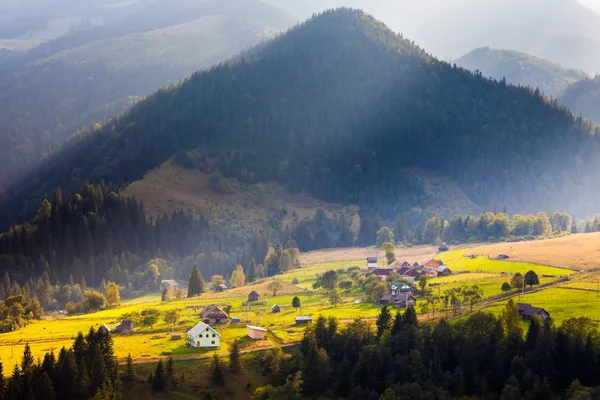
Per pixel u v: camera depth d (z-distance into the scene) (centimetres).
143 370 16650
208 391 16000
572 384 14412
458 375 15725
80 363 15375
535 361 15375
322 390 16662
